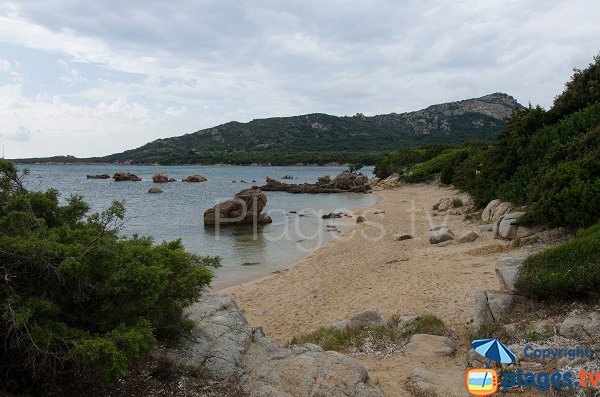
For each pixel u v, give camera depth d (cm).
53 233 518
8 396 449
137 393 510
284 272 1758
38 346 423
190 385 536
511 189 2095
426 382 647
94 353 421
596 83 2277
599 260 832
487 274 1314
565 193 1457
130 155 19762
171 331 612
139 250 584
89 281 491
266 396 529
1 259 449
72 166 18162
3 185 587
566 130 2020
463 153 4728
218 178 9594
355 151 17762
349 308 1229
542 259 922
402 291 1304
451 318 1017
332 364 626
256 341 688
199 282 645
